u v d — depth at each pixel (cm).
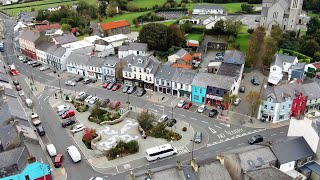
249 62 14425
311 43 15400
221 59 14862
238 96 12288
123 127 10525
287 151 8044
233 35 18200
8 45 18862
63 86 13438
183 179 6981
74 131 10200
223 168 7250
